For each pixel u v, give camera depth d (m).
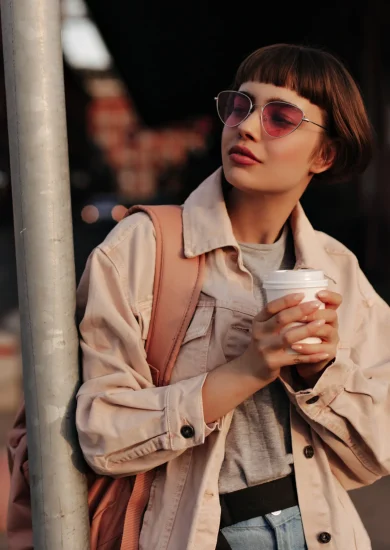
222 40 9.80
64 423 1.51
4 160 19.27
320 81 1.66
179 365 1.60
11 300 10.05
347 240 10.27
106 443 1.47
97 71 30.61
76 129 31.12
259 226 1.76
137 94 13.53
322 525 1.62
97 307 1.57
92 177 34.28
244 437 1.63
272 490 1.62
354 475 1.74
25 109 1.46
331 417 1.61
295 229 1.81
